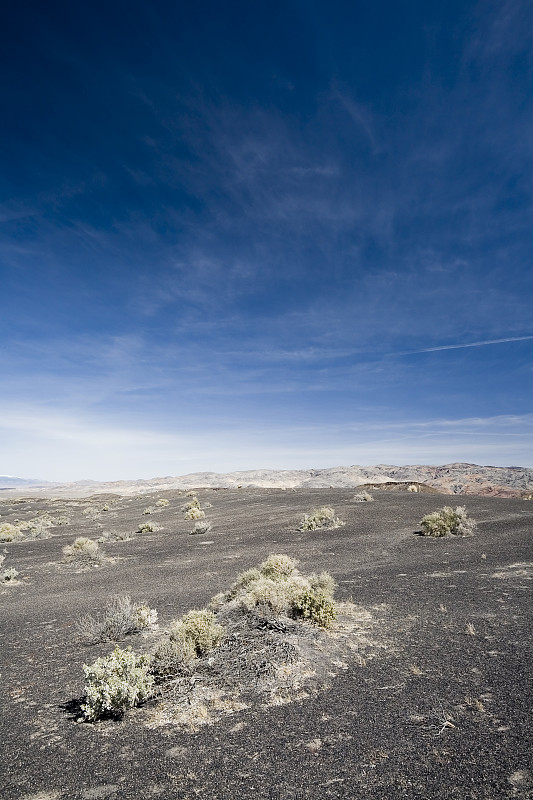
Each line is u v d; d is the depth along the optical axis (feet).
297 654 25.75
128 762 16.81
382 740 16.83
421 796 13.57
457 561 49.75
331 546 65.31
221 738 18.02
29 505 234.58
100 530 118.11
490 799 13.15
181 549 76.02
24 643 33.35
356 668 24.03
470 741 16.26
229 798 14.21
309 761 15.87
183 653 24.97
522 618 29.91
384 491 151.53
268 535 82.53
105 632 33.04
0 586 56.80
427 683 21.49
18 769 16.80
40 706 22.61
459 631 28.50
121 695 20.84
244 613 30.63
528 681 20.75
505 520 78.54
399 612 33.45
